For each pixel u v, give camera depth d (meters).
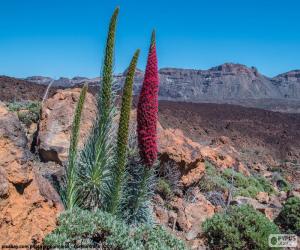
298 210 8.47
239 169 15.42
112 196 5.23
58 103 8.68
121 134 5.11
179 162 8.58
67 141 8.17
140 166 5.66
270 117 58.56
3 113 4.46
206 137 38.50
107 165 5.29
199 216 7.86
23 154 4.32
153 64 5.21
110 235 4.75
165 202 7.74
